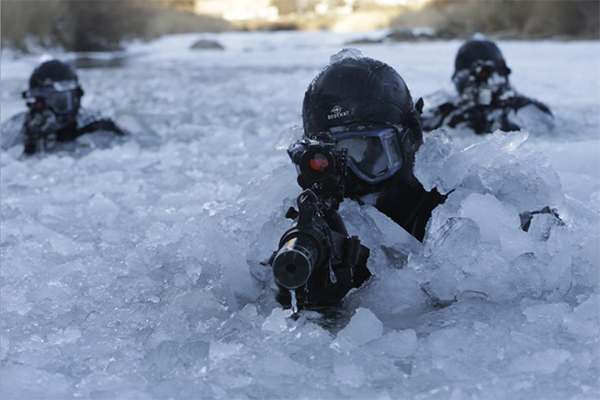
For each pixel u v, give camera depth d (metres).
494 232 1.91
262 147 4.61
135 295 1.96
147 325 1.73
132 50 23.72
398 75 2.04
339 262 1.76
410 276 1.81
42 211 3.09
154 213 2.95
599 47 15.43
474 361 1.43
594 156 3.21
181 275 2.07
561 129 4.63
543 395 1.27
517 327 1.59
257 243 1.89
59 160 4.41
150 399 1.32
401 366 1.43
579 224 2.05
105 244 2.52
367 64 1.99
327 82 1.95
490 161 2.02
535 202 2.01
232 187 3.29
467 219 1.83
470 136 4.61
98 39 23.19
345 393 1.31
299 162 1.68
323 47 22.11
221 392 1.33
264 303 1.83
